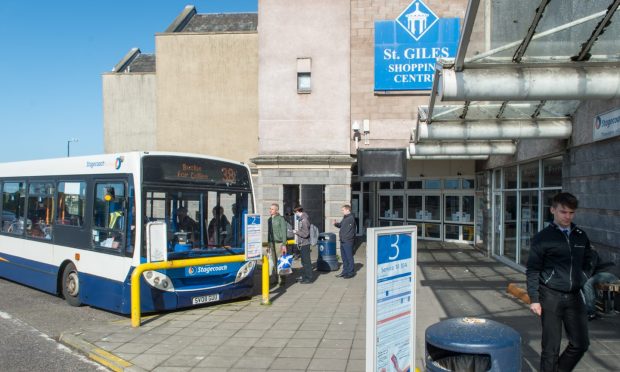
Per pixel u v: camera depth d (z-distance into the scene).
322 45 18.48
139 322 8.09
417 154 12.76
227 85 20.48
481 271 13.67
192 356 6.60
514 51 6.57
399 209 23.27
